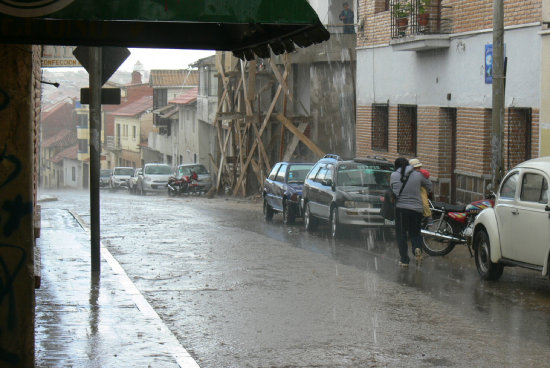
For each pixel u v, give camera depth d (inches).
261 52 274.1
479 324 370.9
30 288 214.5
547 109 716.0
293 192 872.9
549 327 366.0
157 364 278.4
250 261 572.7
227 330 353.1
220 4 194.4
